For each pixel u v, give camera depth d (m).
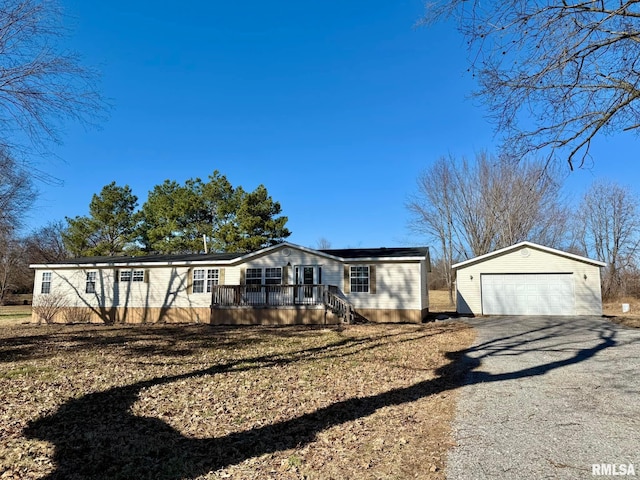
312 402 6.70
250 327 18.70
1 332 17.34
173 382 8.15
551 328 15.44
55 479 4.17
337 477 4.07
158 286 22.89
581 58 5.42
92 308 23.48
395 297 20.11
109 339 14.76
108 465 4.49
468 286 21.88
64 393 7.38
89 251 37.34
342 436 5.17
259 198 34.78
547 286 20.88
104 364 10.02
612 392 6.64
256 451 4.79
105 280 23.61
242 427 5.61
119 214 39.59
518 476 3.85
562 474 3.86
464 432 5.08
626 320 17.52
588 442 4.61
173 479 4.13
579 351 10.44
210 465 4.44
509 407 6.03
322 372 8.88
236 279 21.94
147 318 22.78
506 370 8.58
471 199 34.09
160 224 37.50
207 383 8.05
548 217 31.58
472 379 7.89
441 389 7.24
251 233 33.50
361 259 20.44
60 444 5.07
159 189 39.53
